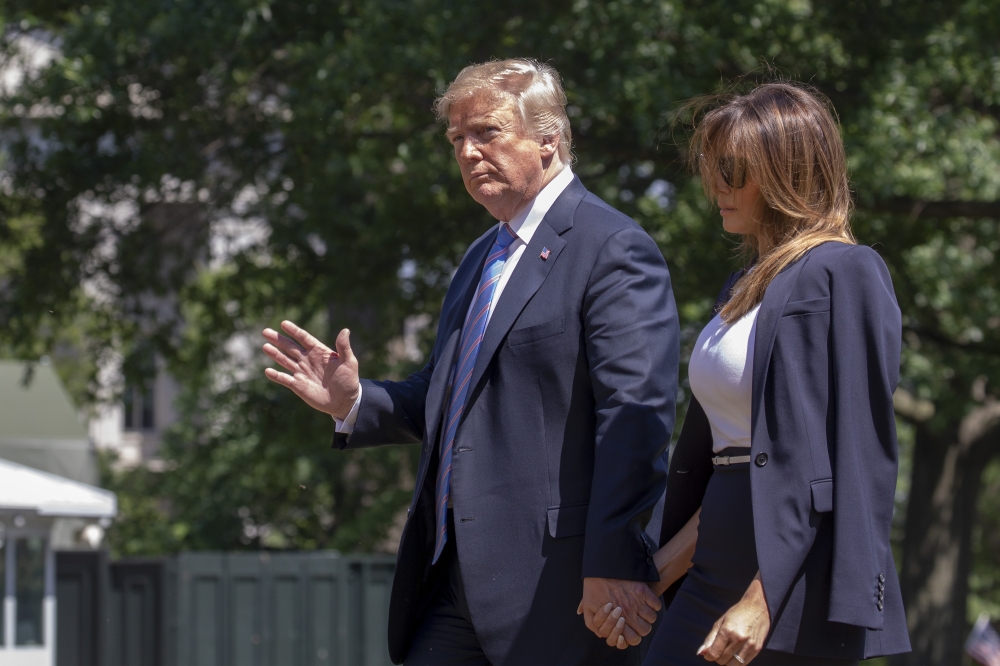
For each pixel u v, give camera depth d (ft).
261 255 64.18
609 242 13.56
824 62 49.96
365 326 66.95
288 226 58.39
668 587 12.84
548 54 48.06
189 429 95.50
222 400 69.15
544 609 13.12
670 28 47.85
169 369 66.54
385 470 89.71
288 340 14.80
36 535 48.85
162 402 137.28
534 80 14.46
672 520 12.79
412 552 14.44
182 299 65.36
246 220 61.62
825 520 10.57
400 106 55.06
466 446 13.67
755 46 49.24
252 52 51.93
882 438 10.55
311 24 53.57
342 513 94.53
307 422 64.85
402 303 60.29
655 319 13.28
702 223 54.08
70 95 52.03
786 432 10.75
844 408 10.52
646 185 55.52
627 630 12.42
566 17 49.52
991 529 123.34
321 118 49.75
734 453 11.67
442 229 59.21
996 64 49.75
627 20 46.26
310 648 56.03
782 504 10.60
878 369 10.58
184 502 97.60
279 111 54.24
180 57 52.06
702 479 12.55
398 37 48.93
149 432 138.41
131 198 56.75
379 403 14.80
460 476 13.62
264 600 55.31
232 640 54.03
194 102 54.39
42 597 48.93
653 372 12.94
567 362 13.44
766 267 11.38
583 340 13.44
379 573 57.98
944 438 77.25
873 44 50.16
